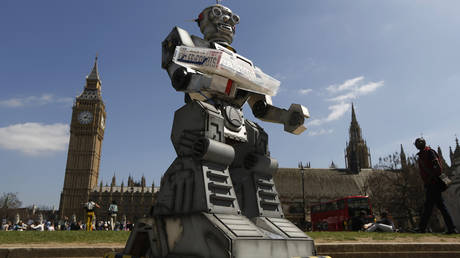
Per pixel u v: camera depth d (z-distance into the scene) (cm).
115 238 736
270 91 477
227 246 281
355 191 10462
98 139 13350
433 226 3625
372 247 604
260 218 388
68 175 12338
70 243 627
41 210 14325
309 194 10369
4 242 624
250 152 436
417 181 5203
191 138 371
